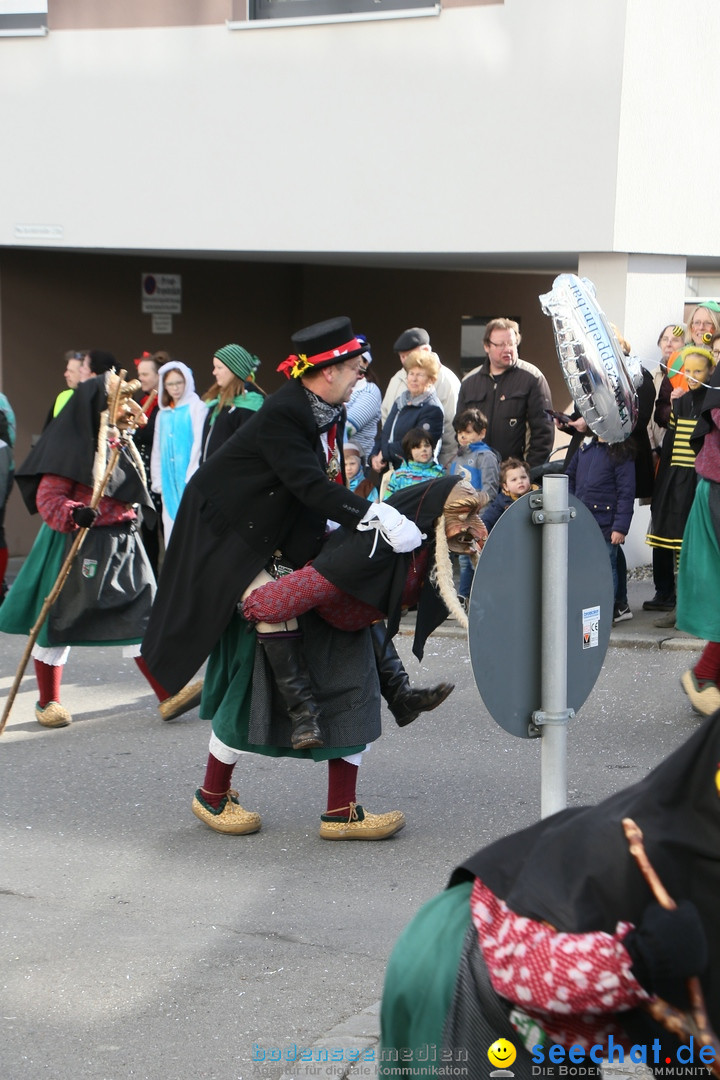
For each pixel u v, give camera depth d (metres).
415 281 14.08
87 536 6.62
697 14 9.46
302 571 4.84
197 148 10.38
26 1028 3.68
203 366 13.53
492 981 2.00
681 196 9.60
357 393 9.14
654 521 8.24
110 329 12.67
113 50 10.56
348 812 5.15
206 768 5.85
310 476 4.77
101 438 6.41
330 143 9.87
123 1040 3.60
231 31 10.09
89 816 5.49
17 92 10.96
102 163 10.77
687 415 7.95
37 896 4.65
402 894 4.61
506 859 2.12
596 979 1.88
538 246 9.21
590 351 6.91
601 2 8.75
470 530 4.78
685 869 1.91
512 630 3.20
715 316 7.76
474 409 8.41
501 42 9.13
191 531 5.04
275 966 4.05
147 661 5.16
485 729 6.65
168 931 4.34
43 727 6.87
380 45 9.57
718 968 1.90
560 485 3.19
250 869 4.88
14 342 11.97
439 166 9.48
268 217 10.20
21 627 6.71
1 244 11.23
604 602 3.37
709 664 6.30
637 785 2.08
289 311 14.41
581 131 8.95
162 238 10.63
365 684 5.04
